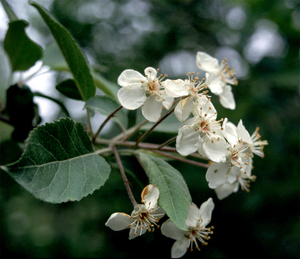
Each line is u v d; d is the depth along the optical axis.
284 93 4.72
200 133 1.59
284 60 4.76
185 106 1.62
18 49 2.31
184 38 7.67
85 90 1.95
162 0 7.59
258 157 4.81
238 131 1.73
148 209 1.45
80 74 1.88
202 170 5.08
